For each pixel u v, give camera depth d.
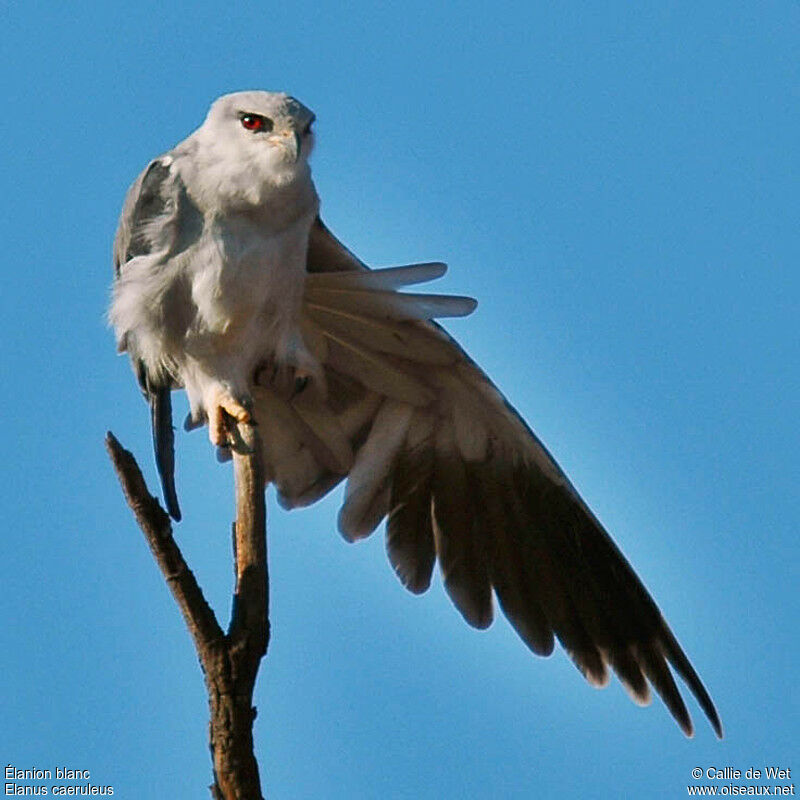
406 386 10.49
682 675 9.79
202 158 9.45
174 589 7.29
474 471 10.59
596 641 10.16
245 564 7.80
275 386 10.21
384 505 10.54
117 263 9.89
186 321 9.54
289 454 10.50
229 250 9.30
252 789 7.18
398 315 9.83
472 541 10.52
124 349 9.89
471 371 10.23
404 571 10.48
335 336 10.30
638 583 9.98
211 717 7.24
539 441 10.34
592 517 10.17
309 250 10.24
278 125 9.41
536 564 10.43
